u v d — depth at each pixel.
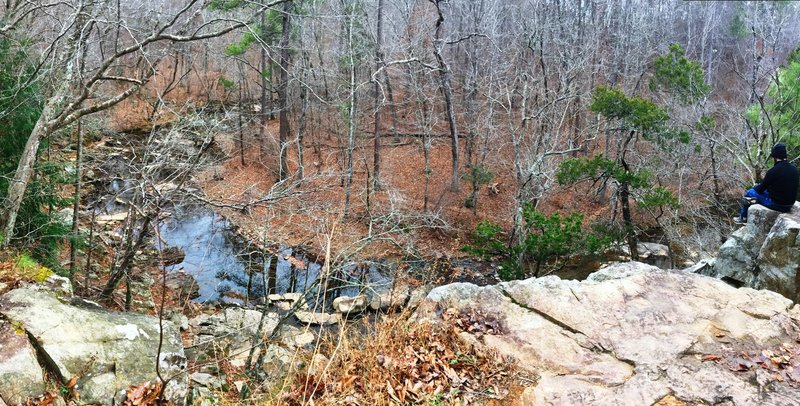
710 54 33.22
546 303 6.90
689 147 20.52
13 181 7.54
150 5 11.33
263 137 26.11
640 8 33.41
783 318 6.52
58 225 10.04
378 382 5.49
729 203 21.05
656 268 7.86
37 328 5.34
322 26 23.62
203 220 18.62
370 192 22.25
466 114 25.06
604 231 17.00
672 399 5.24
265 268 7.63
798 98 13.59
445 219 21.50
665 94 22.72
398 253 16.27
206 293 14.20
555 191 24.08
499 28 29.11
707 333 6.28
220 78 23.89
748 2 37.41
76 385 5.05
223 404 5.85
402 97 32.03
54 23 10.64
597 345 6.14
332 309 13.41
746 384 5.41
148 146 8.77
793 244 7.64
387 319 6.70
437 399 5.32
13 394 4.66
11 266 6.56
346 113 21.94
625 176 15.88
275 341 8.76
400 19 28.83
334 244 15.82
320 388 5.56
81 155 10.69
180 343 6.03
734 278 8.93
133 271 13.94
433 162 27.25
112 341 5.56
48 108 7.79
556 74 26.20
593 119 25.27
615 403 5.22
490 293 7.17
